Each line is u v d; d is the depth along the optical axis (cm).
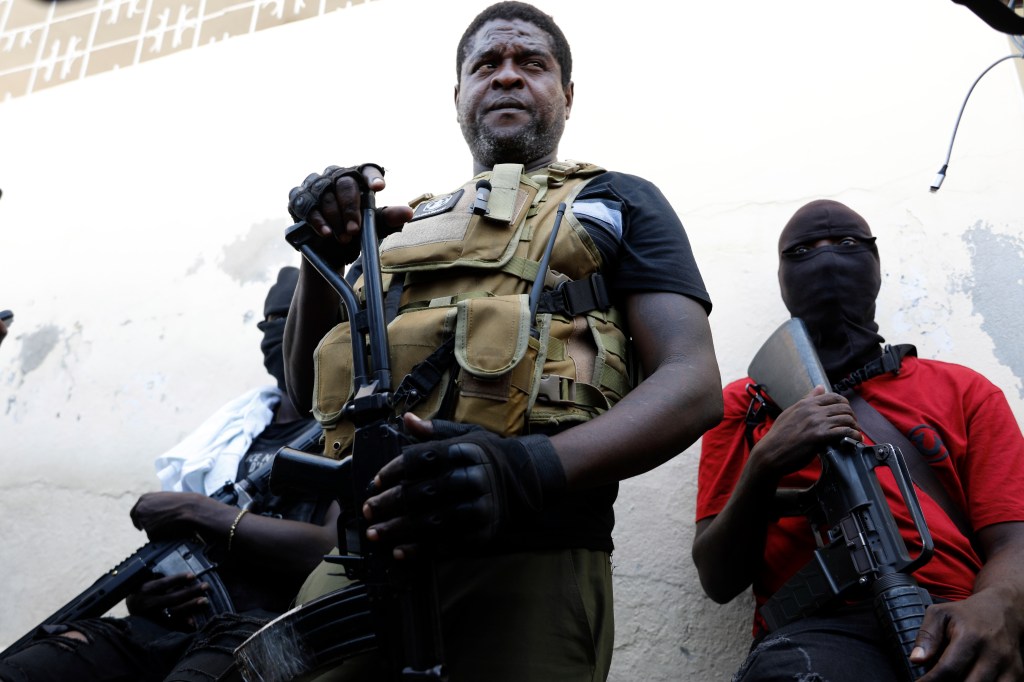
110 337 343
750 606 238
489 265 157
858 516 177
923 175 275
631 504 260
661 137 312
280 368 275
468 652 138
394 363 150
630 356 164
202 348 328
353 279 189
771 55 312
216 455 250
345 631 134
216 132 373
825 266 236
